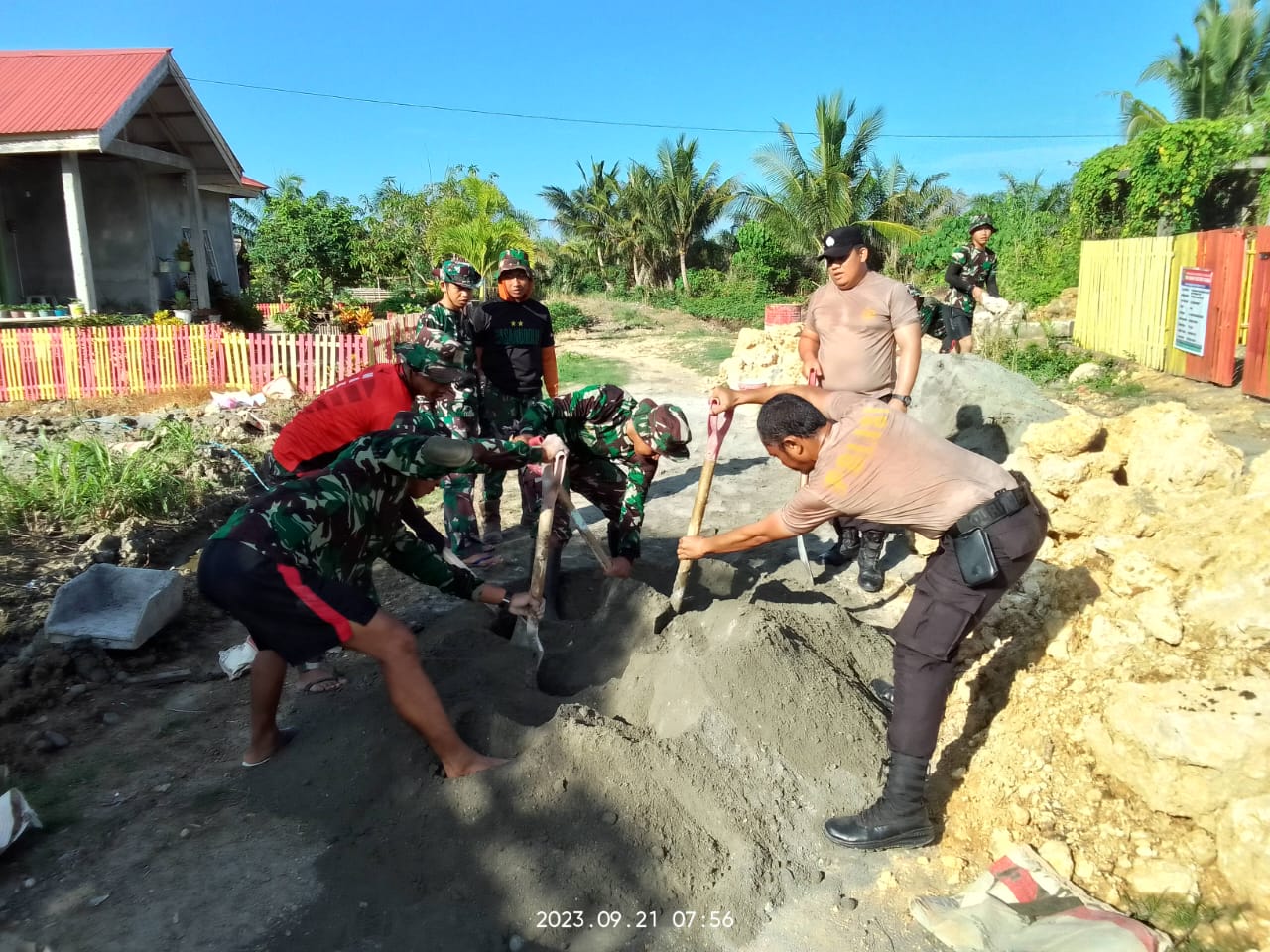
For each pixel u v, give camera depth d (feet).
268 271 81.15
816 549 18.62
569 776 9.83
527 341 19.16
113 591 14.90
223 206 75.15
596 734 10.13
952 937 8.29
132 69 54.08
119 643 13.85
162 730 12.34
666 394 41.68
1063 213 82.69
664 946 8.45
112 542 18.48
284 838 9.96
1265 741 8.32
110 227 58.54
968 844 9.65
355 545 10.51
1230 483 13.26
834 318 16.39
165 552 19.06
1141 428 14.51
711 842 9.52
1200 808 8.70
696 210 129.49
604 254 144.25
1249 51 82.58
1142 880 8.61
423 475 10.50
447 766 10.21
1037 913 8.37
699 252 140.67
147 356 43.88
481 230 84.74
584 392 14.56
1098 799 9.45
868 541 15.93
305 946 8.45
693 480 24.50
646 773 9.91
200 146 62.54
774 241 107.76
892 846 9.54
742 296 114.32
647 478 14.57
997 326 41.93
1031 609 12.25
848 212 91.35
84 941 8.50
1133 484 14.42
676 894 8.97
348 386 14.29
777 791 10.22
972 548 9.19
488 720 11.04
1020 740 10.36
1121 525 13.16
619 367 54.39
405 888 9.14
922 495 9.43
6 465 24.94
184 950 8.39
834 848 9.67
